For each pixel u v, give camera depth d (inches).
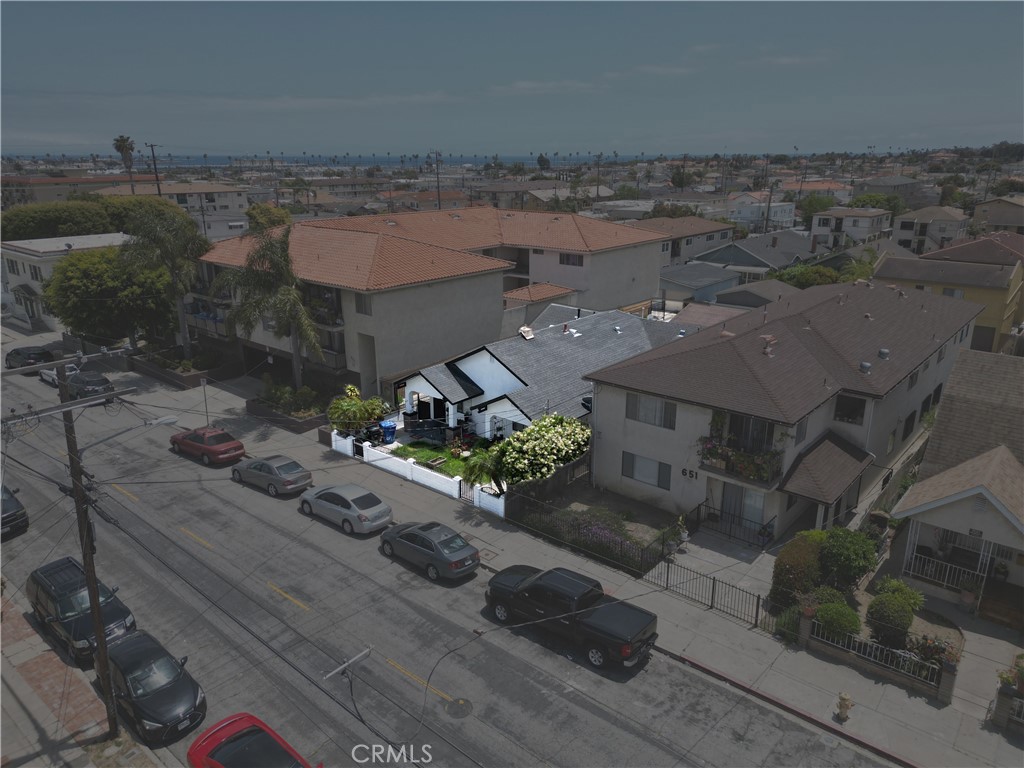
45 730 703.1
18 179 5403.5
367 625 843.4
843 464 1054.4
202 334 2014.0
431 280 1584.6
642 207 5044.3
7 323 2559.1
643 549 951.6
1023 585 888.9
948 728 677.9
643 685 742.5
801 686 737.0
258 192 7322.8
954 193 5585.6
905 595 802.8
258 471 1216.8
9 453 1405.0
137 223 1796.3
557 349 1429.6
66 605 829.2
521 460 1122.7
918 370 1296.8
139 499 1190.9
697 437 1050.7
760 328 1184.2
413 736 671.1
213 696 729.6
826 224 3981.3
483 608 879.7
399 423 1470.2
